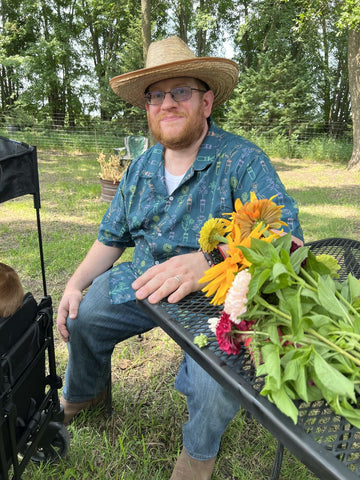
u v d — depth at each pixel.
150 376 2.38
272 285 0.85
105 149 16.31
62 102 23.62
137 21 19.83
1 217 5.95
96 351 1.83
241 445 1.91
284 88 18.31
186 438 1.60
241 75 19.33
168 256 1.83
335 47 22.44
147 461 1.77
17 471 1.40
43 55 20.86
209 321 1.07
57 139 16.55
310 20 14.48
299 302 0.79
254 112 18.16
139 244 1.94
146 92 1.87
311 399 0.80
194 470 1.61
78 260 4.10
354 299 0.89
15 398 1.40
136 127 18.84
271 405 0.81
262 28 22.11
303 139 17.59
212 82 1.83
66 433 1.77
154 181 1.87
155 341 2.75
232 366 0.94
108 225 2.05
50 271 3.80
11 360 1.30
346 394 0.69
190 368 1.55
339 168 13.55
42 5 21.72
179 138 1.76
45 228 5.43
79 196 7.48
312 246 1.79
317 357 0.75
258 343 0.86
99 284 1.88
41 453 1.80
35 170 1.52
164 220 1.82
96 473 1.76
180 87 1.75
